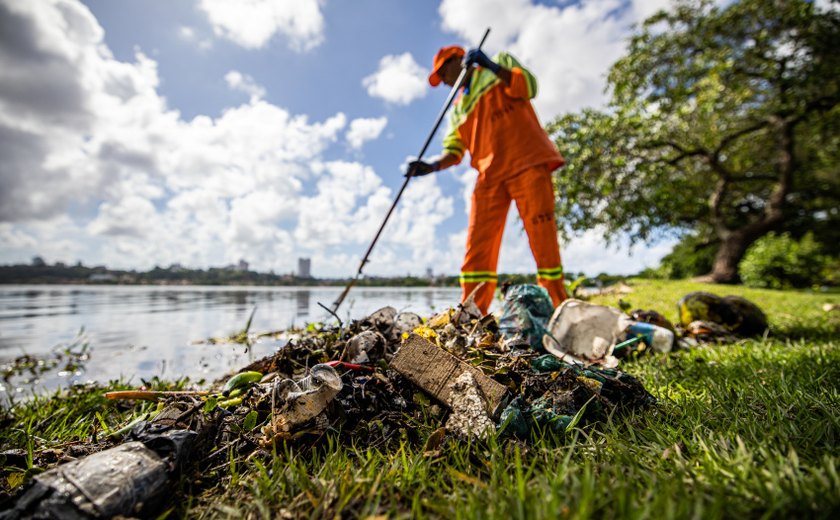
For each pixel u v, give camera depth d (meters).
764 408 1.36
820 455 0.98
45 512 0.82
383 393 1.48
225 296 10.44
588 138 7.81
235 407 1.45
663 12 11.79
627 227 10.39
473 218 3.15
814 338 3.17
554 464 1.00
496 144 3.04
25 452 1.28
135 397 1.58
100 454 0.98
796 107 11.59
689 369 2.11
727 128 12.97
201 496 1.03
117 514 0.85
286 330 4.13
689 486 0.86
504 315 2.27
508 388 1.39
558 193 7.47
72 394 2.27
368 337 1.82
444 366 1.45
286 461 1.16
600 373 1.54
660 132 9.95
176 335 4.22
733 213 17.69
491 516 0.77
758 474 0.85
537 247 2.96
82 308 7.20
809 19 10.56
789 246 13.70
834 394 1.42
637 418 1.32
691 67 10.46
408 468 1.04
